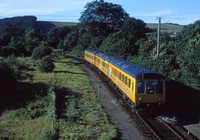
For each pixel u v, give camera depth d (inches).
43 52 1656.0
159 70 788.6
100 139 423.8
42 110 570.9
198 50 608.4
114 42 1627.7
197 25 902.4
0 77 748.6
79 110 597.9
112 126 487.8
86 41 2486.5
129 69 625.9
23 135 435.5
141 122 518.9
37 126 482.0
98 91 800.9
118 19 2471.7
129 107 635.5
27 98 684.1
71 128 475.2
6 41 2175.2
